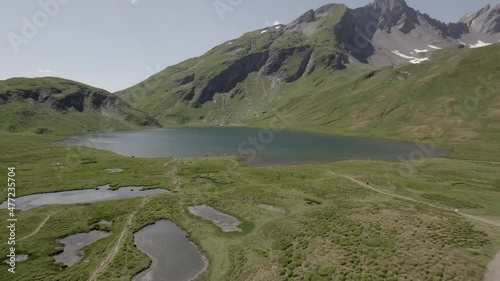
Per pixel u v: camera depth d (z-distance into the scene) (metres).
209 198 76.25
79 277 42.62
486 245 39.88
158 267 45.88
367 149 157.75
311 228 53.41
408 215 52.97
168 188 88.19
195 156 147.38
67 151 156.88
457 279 33.28
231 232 56.88
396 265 37.31
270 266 43.00
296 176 96.62
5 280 41.81
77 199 79.06
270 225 57.66
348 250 43.06
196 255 49.72
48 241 54.00
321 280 37.12
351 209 59.91
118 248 51.00
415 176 92.00
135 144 192.62
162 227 60.62
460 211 59.44
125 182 95.12
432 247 40.28
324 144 178.75
